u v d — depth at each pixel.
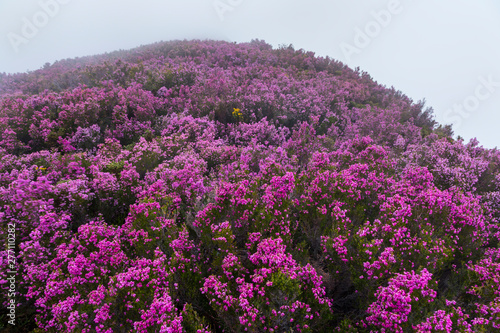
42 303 4.29
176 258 4.39
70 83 23.41
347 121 17.48
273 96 17.61
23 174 7.55
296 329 3.59
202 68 24.67
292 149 11.38
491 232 5.88
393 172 7.99
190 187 7.26
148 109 14.80
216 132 14.21
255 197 5.86
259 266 4.16
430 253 4.30
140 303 3.70
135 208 5.33
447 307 3.93
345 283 4.64
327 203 5.64
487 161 8.48
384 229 4.70
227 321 3.72
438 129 17.44
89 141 12.12
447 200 5.34
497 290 3.92
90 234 5.18
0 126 11.91
